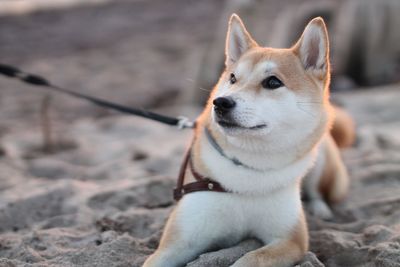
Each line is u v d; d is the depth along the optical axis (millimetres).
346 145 1670
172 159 1849
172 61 3963
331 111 1297
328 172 1494
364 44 3178
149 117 1446
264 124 1192
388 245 1218
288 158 1212
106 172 1767
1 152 1942
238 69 1261
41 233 1310
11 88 3434
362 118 2355
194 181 1232
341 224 1417
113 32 4801
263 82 1222
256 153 1199
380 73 3221
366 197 1547
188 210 1213
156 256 1186
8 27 4836
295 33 3064
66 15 5348
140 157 1895
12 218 1420
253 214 1223
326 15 3389
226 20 2916
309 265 1161
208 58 2930
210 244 1230
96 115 2926
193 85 2916
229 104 1178
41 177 1781
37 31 4738
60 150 2146
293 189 1244
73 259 1213
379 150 1874
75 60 4020
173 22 5141
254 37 2932
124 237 1266
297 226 1234
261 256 1162
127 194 1500
